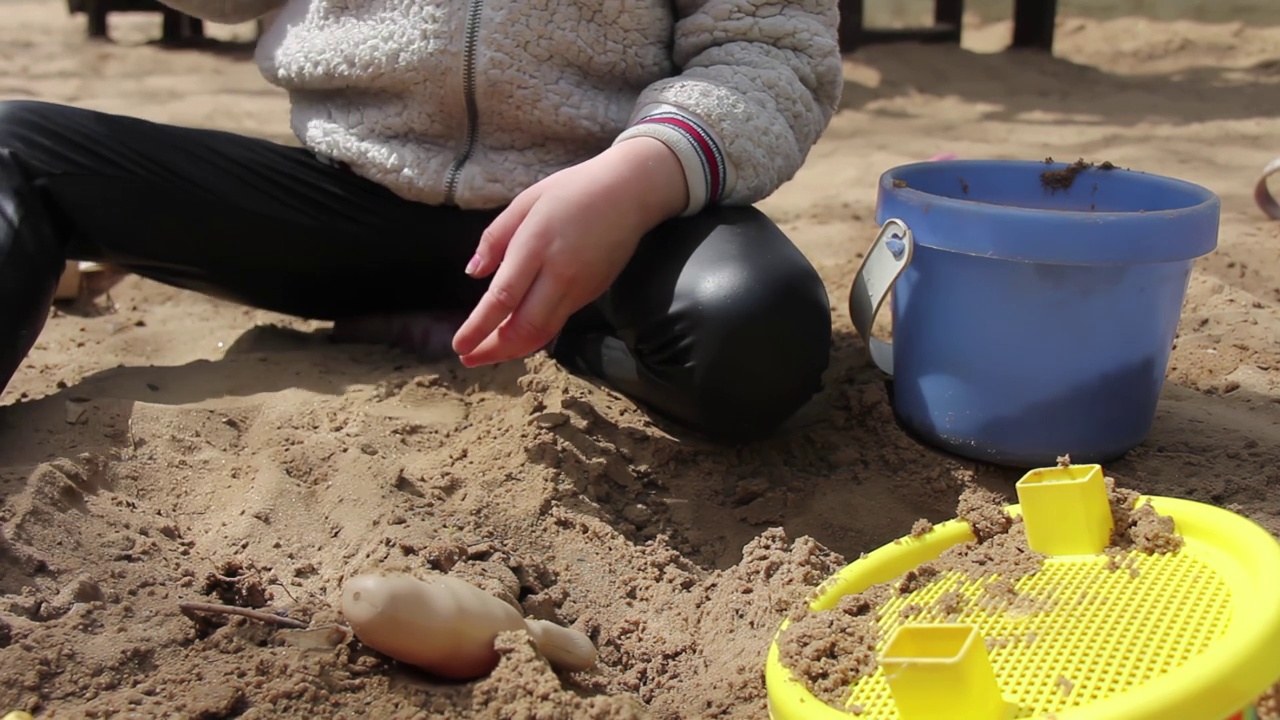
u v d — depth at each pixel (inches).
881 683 43.2
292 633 49.3
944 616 46.2
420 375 75.9
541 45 72.1
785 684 44.2
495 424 68.7
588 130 73.4
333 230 77.3
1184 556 46.9
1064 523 48.8
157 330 89.9
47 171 71.4
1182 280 64.0
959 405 65.6
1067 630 43.1
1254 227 115.1
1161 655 40.8
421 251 78.6
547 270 62.8
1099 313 61.7
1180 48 242.1
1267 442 68.4
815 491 66.6
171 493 62.2
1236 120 173.2
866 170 143.8
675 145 66.3
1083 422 64.0
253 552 57.6
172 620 50.4
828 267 103.3
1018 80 207.8
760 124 69.2
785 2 73.1
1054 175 72.8
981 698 38.2
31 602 50.3
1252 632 39.2
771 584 56.0
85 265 101.3
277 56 77.7
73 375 79.7
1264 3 282.5
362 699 46.0
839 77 74.9
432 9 71.6
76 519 56.2
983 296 62.8
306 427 68.1
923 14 299.0
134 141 73.7
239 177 75.7
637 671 52.4
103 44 243.8
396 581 45.9
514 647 46.1
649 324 66.2
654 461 67.6
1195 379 78.8
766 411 65.2
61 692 46.1
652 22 73.9
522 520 60.7
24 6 309.6
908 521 64.4
